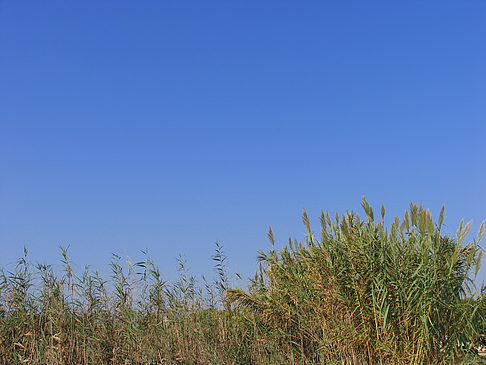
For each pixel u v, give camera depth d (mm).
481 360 10383
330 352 11273
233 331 12531
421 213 10930
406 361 10430
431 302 10188
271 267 13398
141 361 10688
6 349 10422
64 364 10281
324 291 11539
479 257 10391
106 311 11203
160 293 11891
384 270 10734
